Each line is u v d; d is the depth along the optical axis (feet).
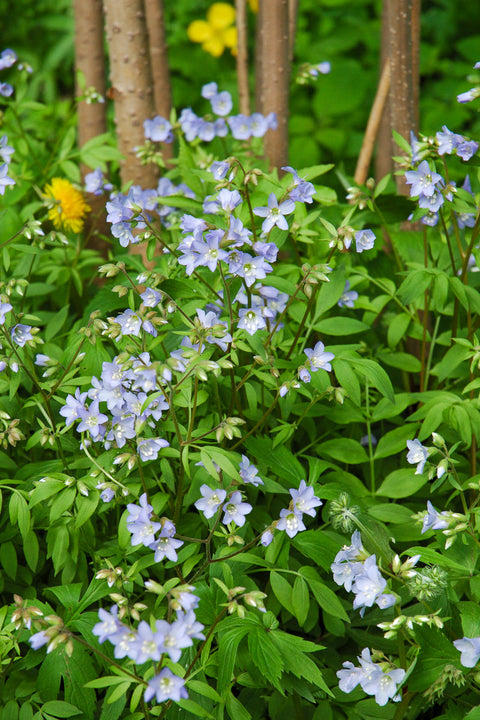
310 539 4.28
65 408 4.26
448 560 4.22
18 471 4.41
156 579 4.38
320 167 4.59
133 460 4.20
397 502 4.52
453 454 4.54
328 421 4.62
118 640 3.99
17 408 4.48
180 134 4.87
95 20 5.08
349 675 4.14
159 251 4.83
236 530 4.29
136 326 4.25
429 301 4.66
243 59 5.21
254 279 4.24
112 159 4.91
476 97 4.39
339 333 4.47
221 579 4.26
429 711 4.33
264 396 4.50
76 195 4.90
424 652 4.17
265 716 4.34
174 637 3.98
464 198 4.41
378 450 4.47
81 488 4.24
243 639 4.27
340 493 4.33
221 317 4.45
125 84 4.90
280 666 4.14
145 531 4.15
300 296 4.56
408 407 4.69
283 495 4.47
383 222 4.67
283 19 4.89
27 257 4.62
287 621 4.37
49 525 4.34
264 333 4.46
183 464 4.23
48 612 4.23
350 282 4.64
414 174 4.39
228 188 4.35
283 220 4.32
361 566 4.14
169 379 4.11
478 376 4.54
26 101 5.14
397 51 4.83
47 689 4.19
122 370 4.18
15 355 4.37
